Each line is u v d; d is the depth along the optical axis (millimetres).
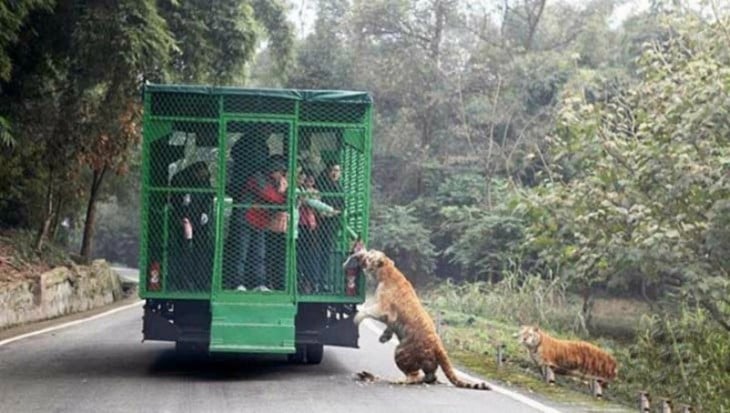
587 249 14539
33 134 21203
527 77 36125
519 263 27094
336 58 39188
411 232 34531
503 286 24359
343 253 11555
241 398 9625
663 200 13555
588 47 36188
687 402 12219
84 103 21094
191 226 11359
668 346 15156
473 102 37219
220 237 11242
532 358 12664
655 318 16891
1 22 14438
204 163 11367
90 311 24500
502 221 29453
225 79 21609
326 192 11586
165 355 13367
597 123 14891
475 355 14492
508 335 17469
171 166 11344
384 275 11102
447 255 34594
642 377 13883
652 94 14516
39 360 12703
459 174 35906
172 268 11297
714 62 13711
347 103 11523
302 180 11539
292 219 11359
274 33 26594
